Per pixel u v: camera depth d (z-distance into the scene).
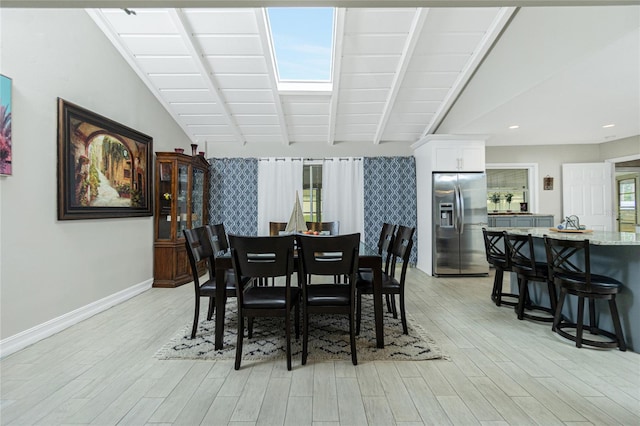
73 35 2.68
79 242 2.73
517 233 2.86
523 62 2.95
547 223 5.06
